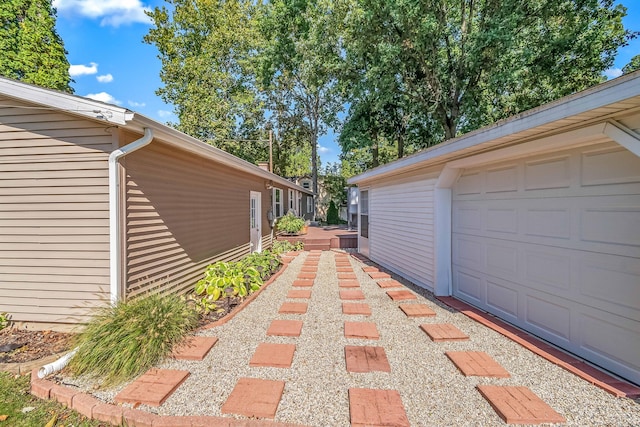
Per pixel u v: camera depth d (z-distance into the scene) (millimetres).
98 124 3449
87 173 3494
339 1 12109
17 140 3596
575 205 2998
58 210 3559
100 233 3490
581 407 2223
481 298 4398
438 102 12656
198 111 18016
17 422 2182
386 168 6582
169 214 4395
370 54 12695
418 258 5848
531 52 10367
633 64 12258
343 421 2137
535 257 3467
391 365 2854
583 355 2908
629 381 2520
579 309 2951
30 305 3654
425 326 3752
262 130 21406
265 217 10102
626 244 2559
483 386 2496
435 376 2676
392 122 15945
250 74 19734
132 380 2582
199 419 2129
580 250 2943
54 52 14438
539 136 3117
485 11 11195
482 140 3494
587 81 11734
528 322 3562
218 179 6137
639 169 2469
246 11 19375
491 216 4199
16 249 3654
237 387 2504
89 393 2430
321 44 13570
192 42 19531
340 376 2682
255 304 4648
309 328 3742
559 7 10633
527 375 2662
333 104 20766
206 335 3496
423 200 5664
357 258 8953
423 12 11016
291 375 2699
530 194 3539
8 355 3123
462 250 4867
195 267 5152
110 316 2996
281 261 7594
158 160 4141
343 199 26344
